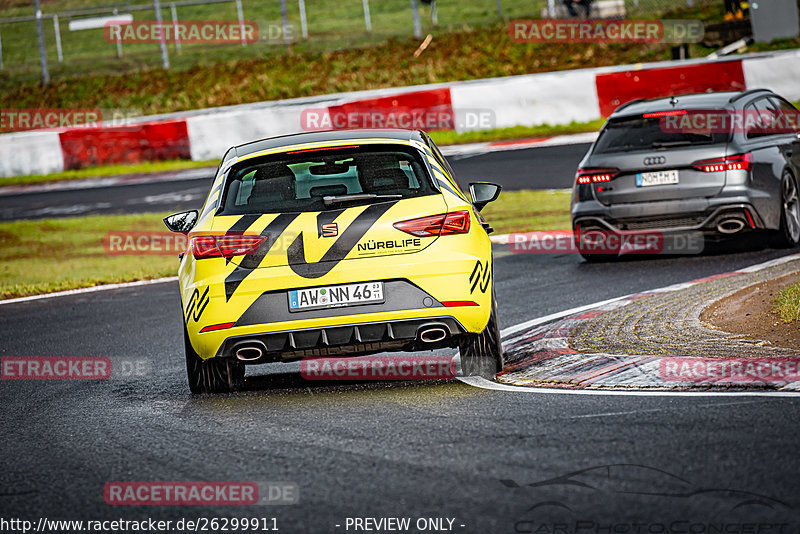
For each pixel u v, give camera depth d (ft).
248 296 70.69
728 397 63.16
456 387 72.69
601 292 109.29
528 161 246.06
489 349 74.54
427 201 72.13
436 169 75.51
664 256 130.93
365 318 70.33
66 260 184.65
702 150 122.52
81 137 311.68
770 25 342.44
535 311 101.96
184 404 74.74
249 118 304.30
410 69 382.22
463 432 59.47
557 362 77.00
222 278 71.10
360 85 377.50
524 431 58.70
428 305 70.74
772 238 128.16
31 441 67.10
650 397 64.80
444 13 464.65
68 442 65.77
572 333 87.04
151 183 277.64
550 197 199.52
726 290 99.55
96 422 71.15
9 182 306.35
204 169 296.10
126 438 65.26
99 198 259.60
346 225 70.85
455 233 72.02
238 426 65.82
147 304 131.85
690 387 66.54
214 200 74.59
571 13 382.83
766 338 78.28
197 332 71.67
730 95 131.64
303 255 70.79
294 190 73.26
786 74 276.41
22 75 444.55
